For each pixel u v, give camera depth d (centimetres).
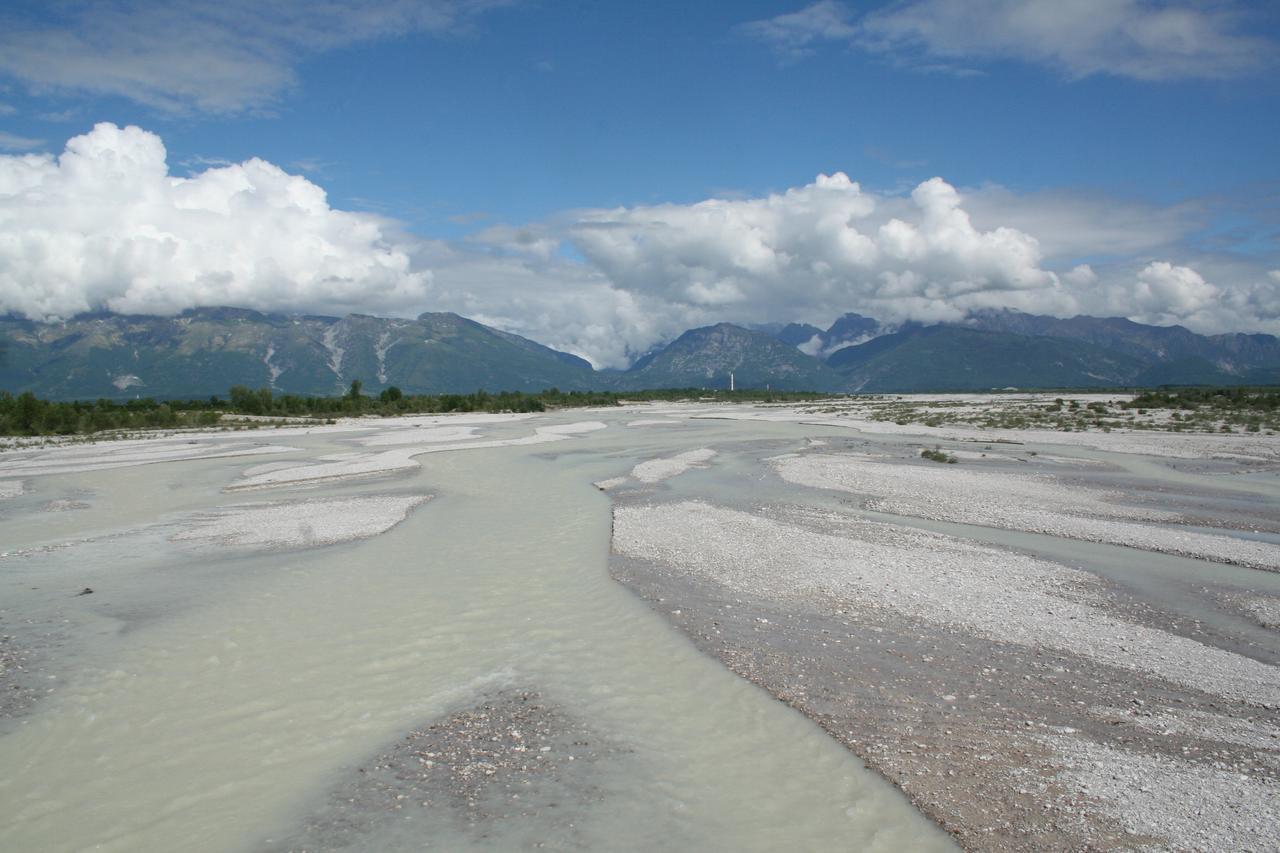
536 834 975
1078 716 1259
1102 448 5209
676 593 1983
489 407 13550
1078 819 973
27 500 3644
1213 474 3959
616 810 1030
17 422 8012
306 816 1021
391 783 1103
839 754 1166
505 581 2119
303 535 2727
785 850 938
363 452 5788
